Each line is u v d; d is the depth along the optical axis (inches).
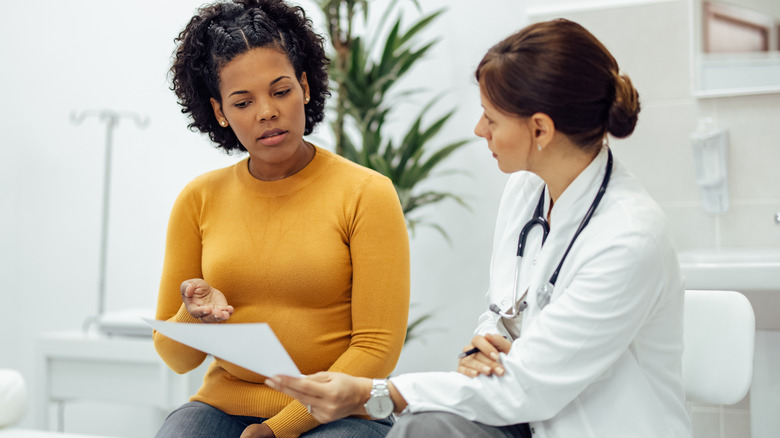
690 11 94.0
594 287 44.6
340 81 102.1
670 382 48.8
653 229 45.3
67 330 127.8
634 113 47.4
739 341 54.9
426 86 111.0
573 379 44.7
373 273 56.1
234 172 61.6
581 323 44.5
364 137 101.3
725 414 93.9
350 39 104.6
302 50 60.5
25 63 129.8
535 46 46.1
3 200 130.4
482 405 46.0
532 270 50.4
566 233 48.6
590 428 46.1
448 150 99.7
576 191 48.3
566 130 46.5
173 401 99.0
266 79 54.7
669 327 48.2
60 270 128.3
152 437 123.0
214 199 60.8
